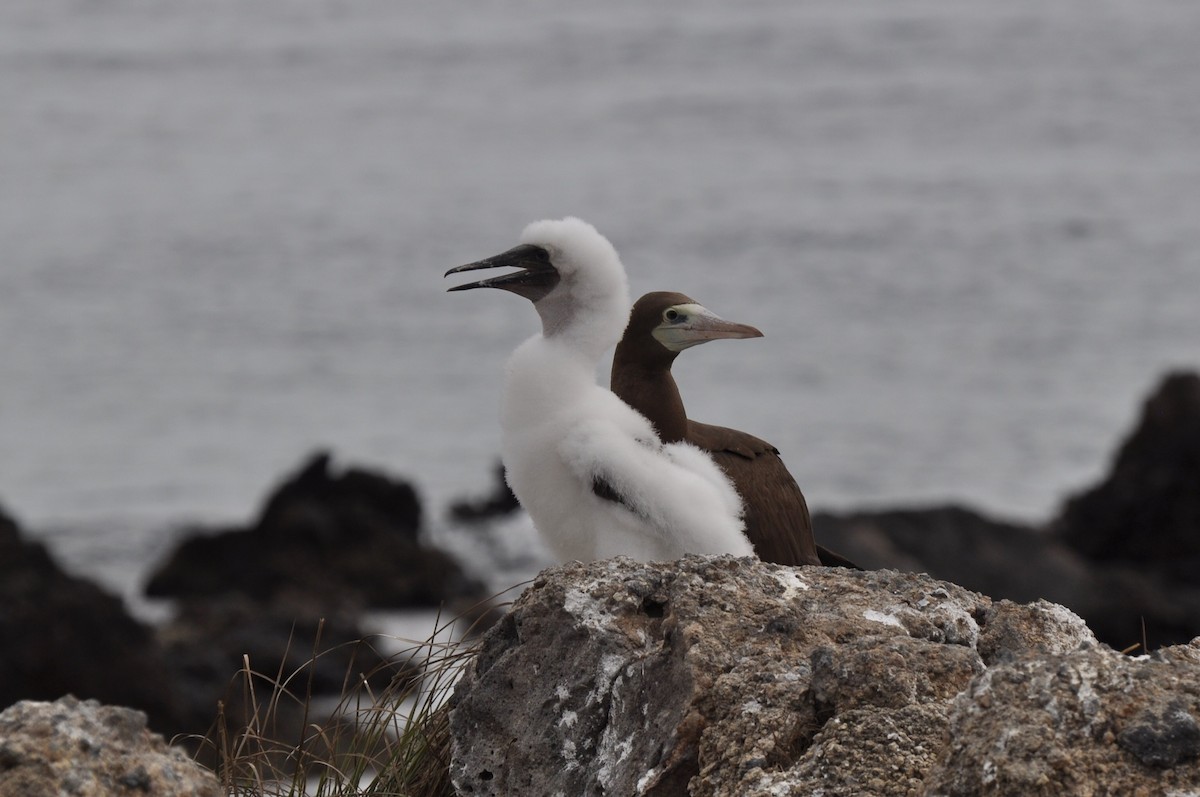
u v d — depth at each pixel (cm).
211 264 6725
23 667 2284
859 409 4491
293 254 6956
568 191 8712
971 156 9662
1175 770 552
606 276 991
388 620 2922
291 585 3036
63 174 9738
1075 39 16738
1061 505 3581
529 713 725
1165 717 561
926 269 6384
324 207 8344
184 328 5581
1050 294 5888
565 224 1006
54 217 8019
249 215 8062
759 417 4412
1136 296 5872
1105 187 8362
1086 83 13062
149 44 19225
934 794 571
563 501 973
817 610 717
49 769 586
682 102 12938
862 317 5566
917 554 2794
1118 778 552
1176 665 591
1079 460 4116
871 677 643
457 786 729
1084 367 4931
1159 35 17075
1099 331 5362
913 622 714
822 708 645
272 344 5338
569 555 1001
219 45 19062
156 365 5122
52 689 2295
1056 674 581
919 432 4303
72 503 3900
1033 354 5066
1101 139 10250
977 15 19625
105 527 3709
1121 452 3319
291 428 4500
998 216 7512
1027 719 569
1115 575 2930
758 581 738
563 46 17812
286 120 12769
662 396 1085
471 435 4416
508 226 7712
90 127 12188
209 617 2669
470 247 7175
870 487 3931
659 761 662
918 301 5828
